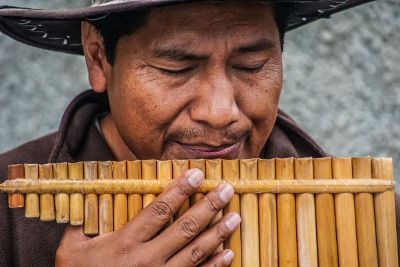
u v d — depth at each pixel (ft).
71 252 13.28
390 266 13.24
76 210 13.12
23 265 15.61
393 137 27.73
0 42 27.48
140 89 14.02
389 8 28.07
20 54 27.50
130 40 14.07
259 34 13.83
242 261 13.12
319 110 27.43
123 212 13.16
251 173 13.09
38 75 27.50
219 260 12.80
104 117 16.56
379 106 27.78
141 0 13.16
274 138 16.80
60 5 27.27
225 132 13.83
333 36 27.68
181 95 13.84
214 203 12.71
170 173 13.12
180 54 13.65
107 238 13.07
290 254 13.12
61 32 16.34
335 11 16.43
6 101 27.32
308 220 13.12
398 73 27.94
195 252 12.78
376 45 27.91
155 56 13.80
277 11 14.47
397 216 16.65
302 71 27.43
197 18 13.56
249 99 14.06
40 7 27.20
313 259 13.14
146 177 13.14
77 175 13.17
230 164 13.08
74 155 16.21
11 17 14.58
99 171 13.17
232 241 13.08
